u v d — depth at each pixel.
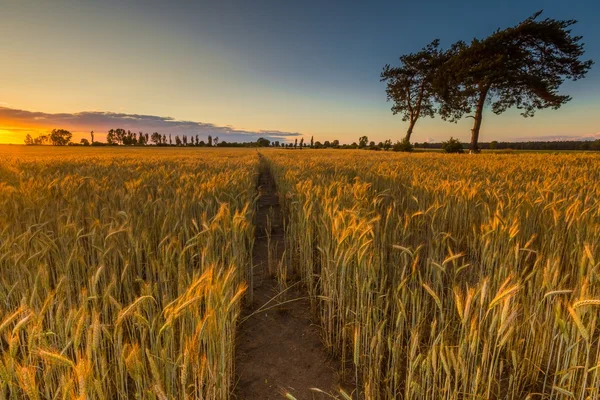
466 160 16.52
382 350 2.36
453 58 33.53
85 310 1.71
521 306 2.51
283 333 3.10
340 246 2.83
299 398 2.29
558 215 3.15
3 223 3.06
